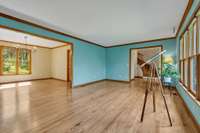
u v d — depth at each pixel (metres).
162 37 4.76
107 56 7.10
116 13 2.63
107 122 2.06
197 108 1.90
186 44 2.90
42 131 1.77
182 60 3.37
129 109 2.65
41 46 7.54
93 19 2.99
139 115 2.35
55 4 2.27
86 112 2.48
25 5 2.33
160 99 3.38
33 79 7.25
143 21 3.09
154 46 5.18
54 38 4.04
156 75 2.64
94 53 6.20
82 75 5.43
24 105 2.86
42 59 7.75
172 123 2.03
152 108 2.70
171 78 4.39
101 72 6.83
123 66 6.38
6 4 2.30
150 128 1.88
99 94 3.93
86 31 4.05
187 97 2.56
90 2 2.18
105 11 2.54
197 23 2.04
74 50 4.93
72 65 4.90
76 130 1.81
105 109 2.64
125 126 1.93
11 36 4.87
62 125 1.95
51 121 2.08
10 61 6.20
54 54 7.98
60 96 3.68
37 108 2.67
